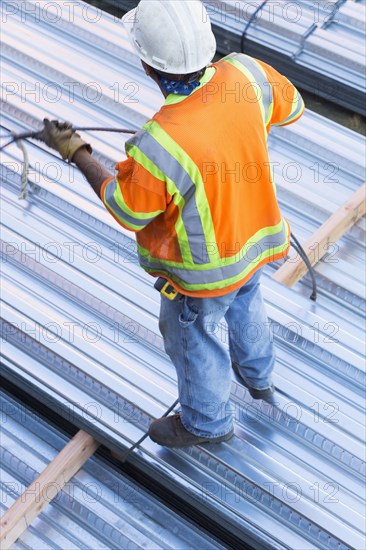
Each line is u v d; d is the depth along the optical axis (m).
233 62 2.08
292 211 3.54
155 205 1.99
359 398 3.00
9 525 2.70
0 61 4.11
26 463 3.04
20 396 3.28
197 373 2.46
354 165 3.66
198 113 1.94
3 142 3.77
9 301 3.29
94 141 3.74
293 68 4.32
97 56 4.11
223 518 2.78
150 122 1.95
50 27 4.23
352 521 2.70
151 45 1.89
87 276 3.33
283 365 3.08
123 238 3.45
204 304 2.24
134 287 3.30
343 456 2.85
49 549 2.83
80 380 3.08
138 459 2.90
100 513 2.92
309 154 3.73
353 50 4.21
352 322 3.20
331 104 4.73
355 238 3.45
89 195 3.57
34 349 3.17
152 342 3.16
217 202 2.00
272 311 3.18
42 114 3.85
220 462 2.84
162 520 2.92
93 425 2.95
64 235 3.48
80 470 3.05
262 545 2.74
